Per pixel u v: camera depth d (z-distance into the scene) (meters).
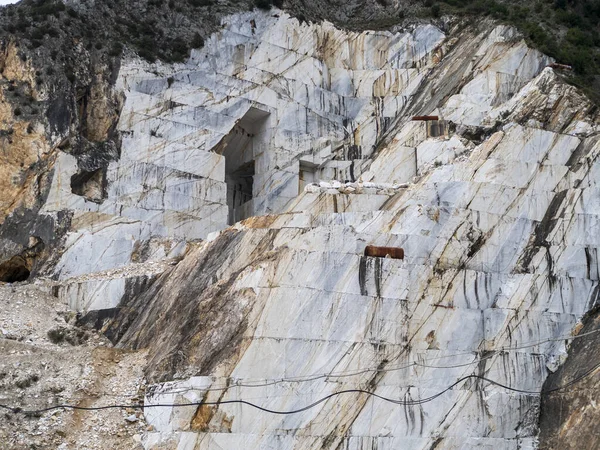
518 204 39.25
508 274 37.81
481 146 40.69
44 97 42.59
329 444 32.59
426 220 37.59
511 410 35.47
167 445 31.11
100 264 40.69
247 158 49.88
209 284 35.34
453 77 49.34
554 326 37.19
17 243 40.69
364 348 34.03
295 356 32.97
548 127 44.09
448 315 35.84
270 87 48.78
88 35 44.91
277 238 35.75
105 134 43.47
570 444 34.47
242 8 49.56
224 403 31.80
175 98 45.47
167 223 43.41
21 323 36.31
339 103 51.09
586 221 39.03
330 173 49.34
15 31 43.69
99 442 31.23
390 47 53.34
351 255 34.88
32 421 31.38
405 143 45.31
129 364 34.38
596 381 34.91
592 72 48.69
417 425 33.97
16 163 41.75
